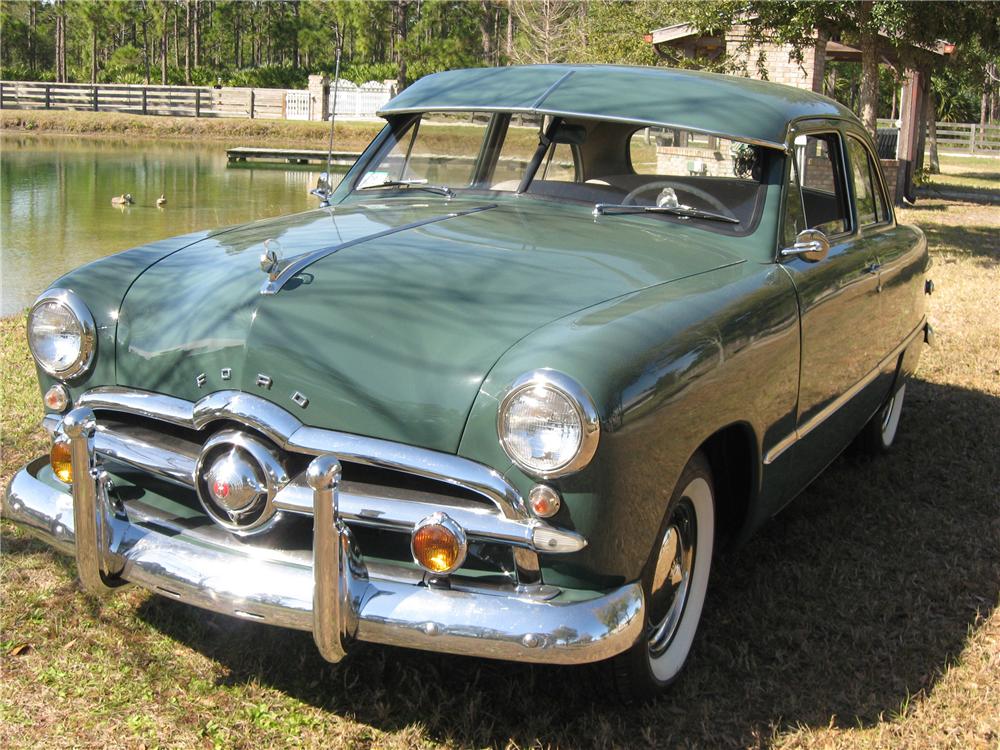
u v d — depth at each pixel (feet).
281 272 9.56
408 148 13.94
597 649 8.27
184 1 207.21
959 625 12.00
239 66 225.76
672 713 9.97
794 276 11.66
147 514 9.62
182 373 9.33
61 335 10.10
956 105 180.96
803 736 9.66
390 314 9.08
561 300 9.37
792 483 12.53
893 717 10.00
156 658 10.47
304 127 121.80
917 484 16.80
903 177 65.77
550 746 9.37
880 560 13.71
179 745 9.12
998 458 18.04
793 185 12.37
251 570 8.77
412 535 8.19
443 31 177.68
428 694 10.00
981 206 65.62
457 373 8.50
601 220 12.07
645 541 8.88
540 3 120.06
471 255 10.23
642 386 8.45
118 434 9.63
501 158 13.21
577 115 12.68
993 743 9.68
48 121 119.14
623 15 88.53
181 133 121.19
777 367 10.93
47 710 9.51
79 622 11.07
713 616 11.94
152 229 42.80
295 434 8.66
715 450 10.87
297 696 9.96
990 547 14.29
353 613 8.30
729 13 48.37
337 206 13.14
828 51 65.21
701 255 11.19
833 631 11.71
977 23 46.50
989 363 24.04
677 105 12.62
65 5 199.00
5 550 12.65
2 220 44.14
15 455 15.24
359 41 166.71
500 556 8.70
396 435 8.51
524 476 8.18
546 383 8.00
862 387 14.73
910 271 16.48
